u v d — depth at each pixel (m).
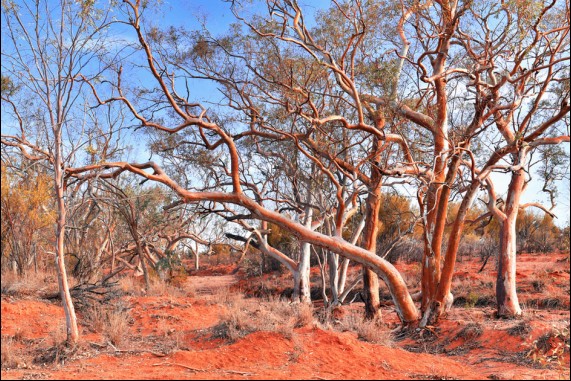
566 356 11.09
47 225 19.09
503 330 13.26
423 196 18.09
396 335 15.85
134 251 28.33
